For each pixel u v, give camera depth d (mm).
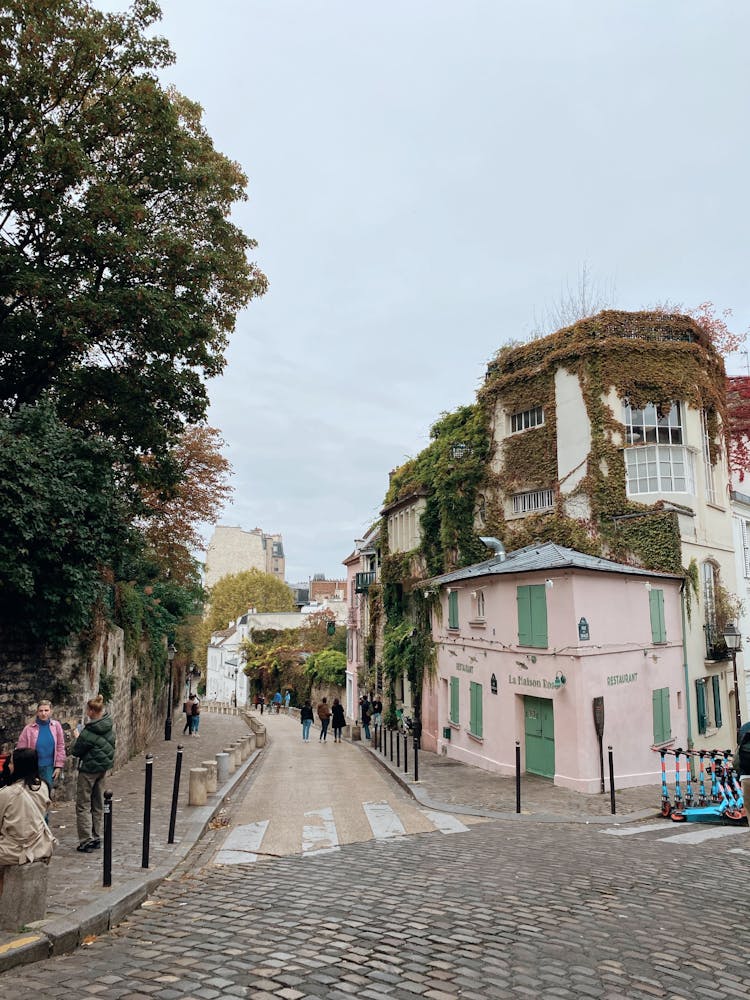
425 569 28891
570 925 5996
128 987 4672
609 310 23234
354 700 43219
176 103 16828
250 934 5750
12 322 13625
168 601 30422
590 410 22547
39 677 12789
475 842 10008
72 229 12945
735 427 28484
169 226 15555
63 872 7711
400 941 5520
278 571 164875
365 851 9344
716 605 21422
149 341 14578
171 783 15320
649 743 16922
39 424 12266
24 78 13070
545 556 18078
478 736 19531
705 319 28828
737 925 6203
